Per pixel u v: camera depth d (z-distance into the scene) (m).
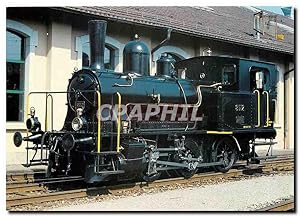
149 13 17.45
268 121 14.55
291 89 23.73
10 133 13.72
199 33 17.64
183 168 12.02
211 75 13.81
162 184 11.28
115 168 10.13
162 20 17.05
